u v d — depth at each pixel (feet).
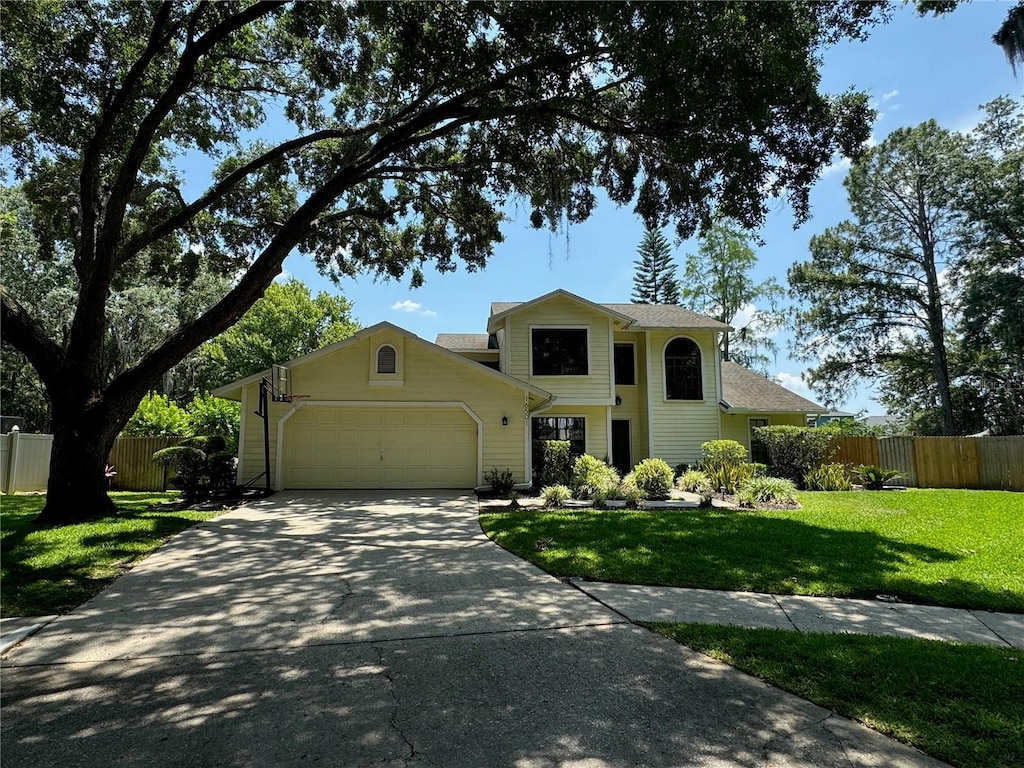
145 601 17.37
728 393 65.98
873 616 16.10
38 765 8.63
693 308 106.73
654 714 10.14
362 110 43.52
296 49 38.83
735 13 20.58
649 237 138.51
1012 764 8.51
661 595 18.02
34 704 10.69
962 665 12.09
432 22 25.98
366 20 32.35
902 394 97.60
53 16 33.09
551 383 56.44
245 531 28.25
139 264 51.62
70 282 91.50
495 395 46.78
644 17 20.42
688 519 31.53
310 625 15.19
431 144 44.88
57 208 42.60
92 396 31.81
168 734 9.51
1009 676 11.55
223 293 98.02
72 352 31.81
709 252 101.96
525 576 20.33
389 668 12.28
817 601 17.54
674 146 27.02
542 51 24.98
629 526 29.27
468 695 10.94
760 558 22.43
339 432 45.62
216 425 58.70
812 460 53.78
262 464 44.60
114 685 11.51
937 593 18.04
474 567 21.59
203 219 49.60
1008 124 79.05
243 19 30.91
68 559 21.61
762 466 48.11
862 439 59.52
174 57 37.65
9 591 17.94
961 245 83.46
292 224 35.37
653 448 61.31
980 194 79.46
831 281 92.27
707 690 11.12
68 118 36.14
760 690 11.12
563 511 35.78
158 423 58.85
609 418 57.93
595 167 36.91
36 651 13.42
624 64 24.31
